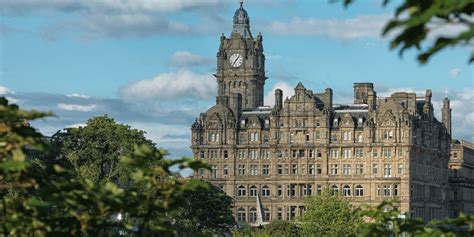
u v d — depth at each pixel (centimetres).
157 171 3334
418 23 2139
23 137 3164
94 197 3316
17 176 3284
